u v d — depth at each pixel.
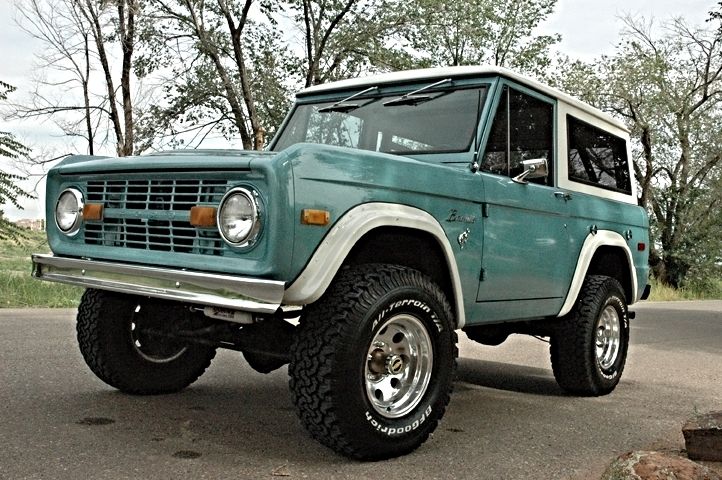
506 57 25.95
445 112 4.57
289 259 3.20
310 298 3.24
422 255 3.94
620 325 5.73
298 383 3.34
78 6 18.83
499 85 4.54
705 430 3.64
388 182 3.59
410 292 3.54
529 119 4.86
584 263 5.21
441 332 3.74
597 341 5.49
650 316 13.85
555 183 5.11
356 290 3.39
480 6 23.64
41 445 3.52
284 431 3.99
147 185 3.65
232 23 19.61
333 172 3.36
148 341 4.64
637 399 5.44
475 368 6.76
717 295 28.97
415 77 4.75
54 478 3.06
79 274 3.88
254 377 5.62
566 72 30.16
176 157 3.57
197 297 3.29
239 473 3.23
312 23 21.36
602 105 29.89
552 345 5.46
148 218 3.62
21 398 4.48
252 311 3.16
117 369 4.52
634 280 6.02
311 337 3.32
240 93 20.53
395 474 3.34
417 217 3.68
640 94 29.34
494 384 5.94
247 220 3.22
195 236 3.45
